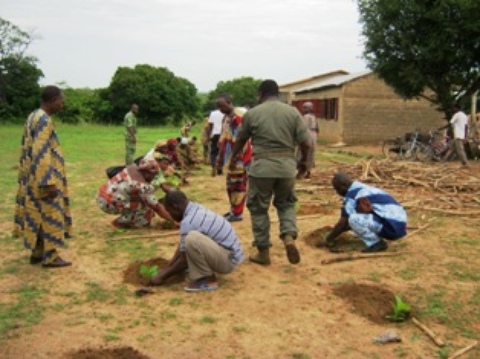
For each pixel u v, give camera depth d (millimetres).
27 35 45344
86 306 5020
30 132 5707
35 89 46469
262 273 5938
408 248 6887
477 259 6488
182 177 11859
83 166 15375
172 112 51062
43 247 6137
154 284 5473
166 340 4352
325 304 5102
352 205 6695
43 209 5875
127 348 4188
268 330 4551
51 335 4426
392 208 6605
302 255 6637
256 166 5973
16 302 5109
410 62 21797
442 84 22203
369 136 28703
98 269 6047
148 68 51656
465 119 16047
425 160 18312
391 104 28625
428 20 20828
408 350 4246
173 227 7758
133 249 6789
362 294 5301
